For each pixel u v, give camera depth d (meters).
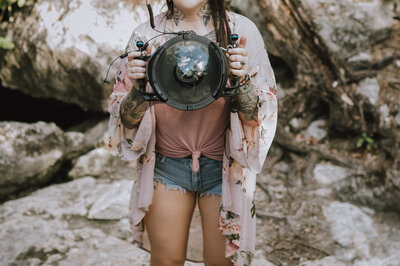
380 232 3.32
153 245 1.93
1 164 3.68
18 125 3.88
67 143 3.98
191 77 1.65
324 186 3.78
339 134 4.11
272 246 3.18
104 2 3.93
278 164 4.07
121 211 3.44
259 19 3.79
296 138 4.12
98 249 3.04
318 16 4.14
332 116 4.02
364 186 3.70
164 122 1.82
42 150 3.86
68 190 3.70
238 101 1.76
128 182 3.75
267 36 3.86
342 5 4.20
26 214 3.39
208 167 1.88
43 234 3.16
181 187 1.90
